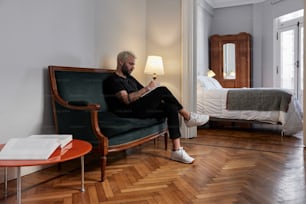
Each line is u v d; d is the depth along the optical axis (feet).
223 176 6.51
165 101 8.08
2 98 6.13
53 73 7.15
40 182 6.18
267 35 18.24
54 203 5.06
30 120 6.81
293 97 11.78
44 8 7.12
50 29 7.32
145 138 7.66
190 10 11.13
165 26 11.50
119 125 6.53
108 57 9.71
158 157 8.29
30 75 6.77
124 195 5.43
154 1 11.65
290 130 11.44
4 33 6.11
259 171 6.85
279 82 17.85
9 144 4.73
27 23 6.65
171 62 11.43
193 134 11.39
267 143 10.19
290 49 17.25
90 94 7.99
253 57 18.66
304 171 6.82
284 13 17.07
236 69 18.08
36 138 5.19
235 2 18.79
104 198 5.29
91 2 8.85
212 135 11.89
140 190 5.69
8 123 6.27
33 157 4.31
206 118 8.55
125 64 8.72
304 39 9.43
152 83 8.34
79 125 6.53
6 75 6.20
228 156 8.36
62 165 7.51
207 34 18.67
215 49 18.40
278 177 6.39
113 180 6.30
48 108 7.28
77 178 6.45
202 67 17.70
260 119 12.19
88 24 8.73
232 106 12.82
